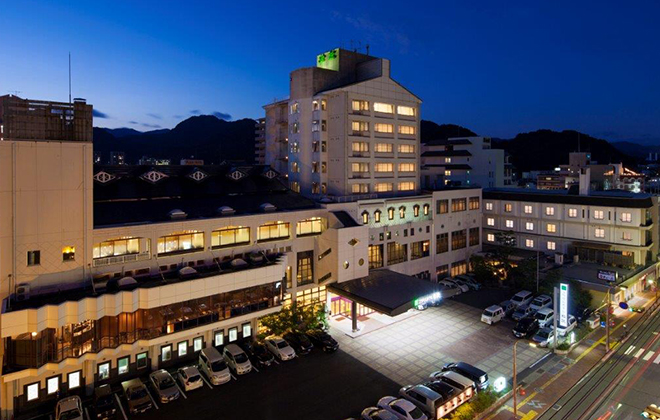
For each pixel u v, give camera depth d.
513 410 33.25
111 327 35.50
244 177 56.53
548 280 57.09
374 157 64.25
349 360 42.28
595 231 66.50
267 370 40.34
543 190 83.38
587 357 42.62
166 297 36.97
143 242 39.59
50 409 34.28
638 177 134.00
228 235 45.38
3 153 32.69
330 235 50.81
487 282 66.50
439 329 49.91
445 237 69.56
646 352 43.88
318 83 65.06
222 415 33.16
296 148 67.38
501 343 46.00
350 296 47.84
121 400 35.44
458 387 34.75
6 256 32.94
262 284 43.28
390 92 66.56
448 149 122.75
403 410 31.12
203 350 40.91
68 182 35.44
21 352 31.81
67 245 35.53
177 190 50.00
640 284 63.84
